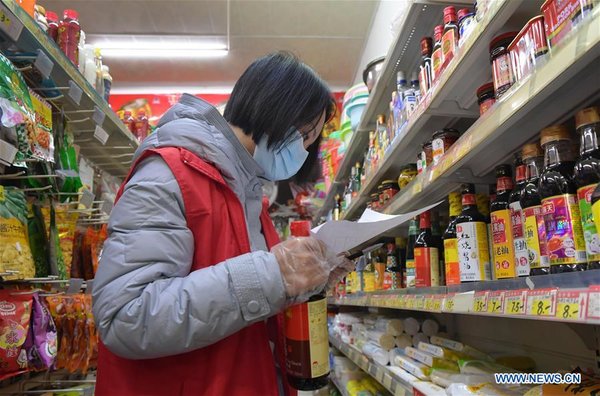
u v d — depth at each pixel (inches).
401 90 78.7
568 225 31.0
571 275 26.2
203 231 32.1
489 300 35.2
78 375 79.4
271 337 40.9
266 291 28.7
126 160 106.1
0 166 54.3
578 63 27.9
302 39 183.3
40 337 51.0
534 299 29.0
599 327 43.5
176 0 156.2
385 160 83.4
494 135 38.9
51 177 59.1
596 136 30.5
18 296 49.9
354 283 110.8
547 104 38.9
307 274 29.9
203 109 36.2
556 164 33.4
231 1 156.9
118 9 159.9
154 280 28.9
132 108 221.6
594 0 27.9
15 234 48.1
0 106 44.0
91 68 85.0
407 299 59.2
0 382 64.3
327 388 132.1
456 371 54.4
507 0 37.3
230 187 35.2
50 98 65.5
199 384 31.2
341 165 148.5
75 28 74.7
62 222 66.4
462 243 47.1
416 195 65.1
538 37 34.5
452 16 53.5
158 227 29.9
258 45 187.8
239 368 32.6
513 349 63.5
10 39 53.3
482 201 49.4
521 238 38.6
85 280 80.0
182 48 189.3
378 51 159.3
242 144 37.3
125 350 28.1
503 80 40.4
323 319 35.7
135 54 193.0
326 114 42.6
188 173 32.3
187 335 27.6
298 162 41.6
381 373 70.9
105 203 89.8
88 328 69.2
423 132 75.4
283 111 36.1
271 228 42.7
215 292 28.0
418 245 61.7
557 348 53.2
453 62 48.4
